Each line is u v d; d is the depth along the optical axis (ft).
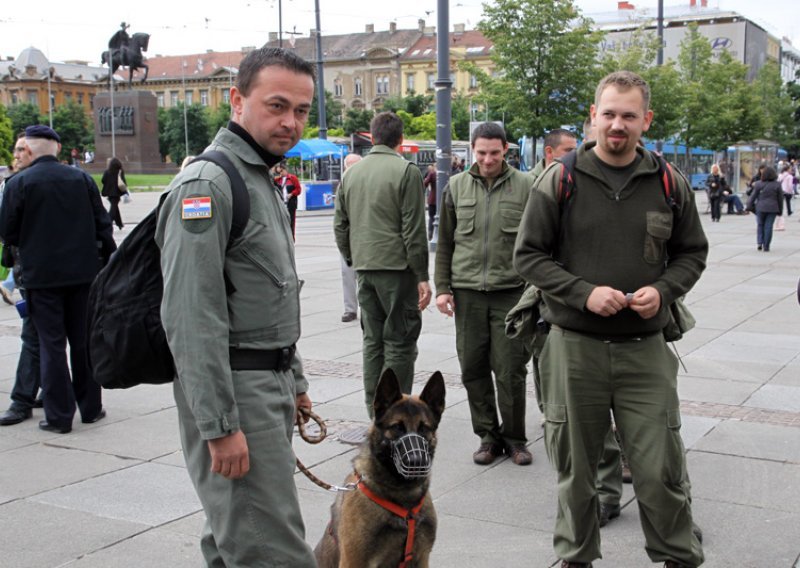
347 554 11.60
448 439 20.62
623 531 15.33
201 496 9.91
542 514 16.05
